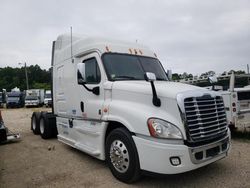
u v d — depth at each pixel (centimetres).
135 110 435
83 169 534
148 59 614
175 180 459
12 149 730
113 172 473
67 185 451
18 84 7450
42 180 478
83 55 602
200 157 411
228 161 559
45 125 869
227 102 770
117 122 475
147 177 472
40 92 3925
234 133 823
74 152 678
